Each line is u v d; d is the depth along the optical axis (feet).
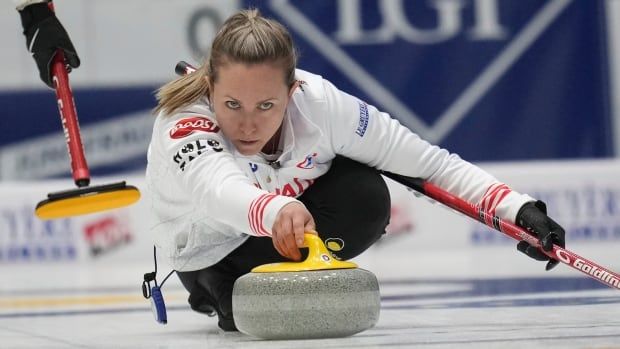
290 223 30.35
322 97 35.58
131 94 104.88
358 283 30.83
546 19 107.55
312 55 106.22
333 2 106.22
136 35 104.63
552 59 107.86
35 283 78.23
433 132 107.34
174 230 36.99
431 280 67.62
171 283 75.00
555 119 107.96
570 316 39.06
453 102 107.24
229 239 37.22
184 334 37.83
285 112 34.94
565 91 107.96
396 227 100.73
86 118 104.27
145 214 99.04
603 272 33.24
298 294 30.42
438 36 107.14
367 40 106.52
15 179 104.27
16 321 47.47
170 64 105.09
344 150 37.17
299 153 35.65
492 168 99.66
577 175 99.50
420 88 107.14
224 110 31.89
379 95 106.93
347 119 36.09
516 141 107.86
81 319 47.24
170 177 34.81
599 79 108.06
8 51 103.81
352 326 30.81
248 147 32.63
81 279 81.15
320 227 38.60
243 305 31.12
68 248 98.73
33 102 104.22
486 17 107.34
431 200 38.04
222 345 31.83
